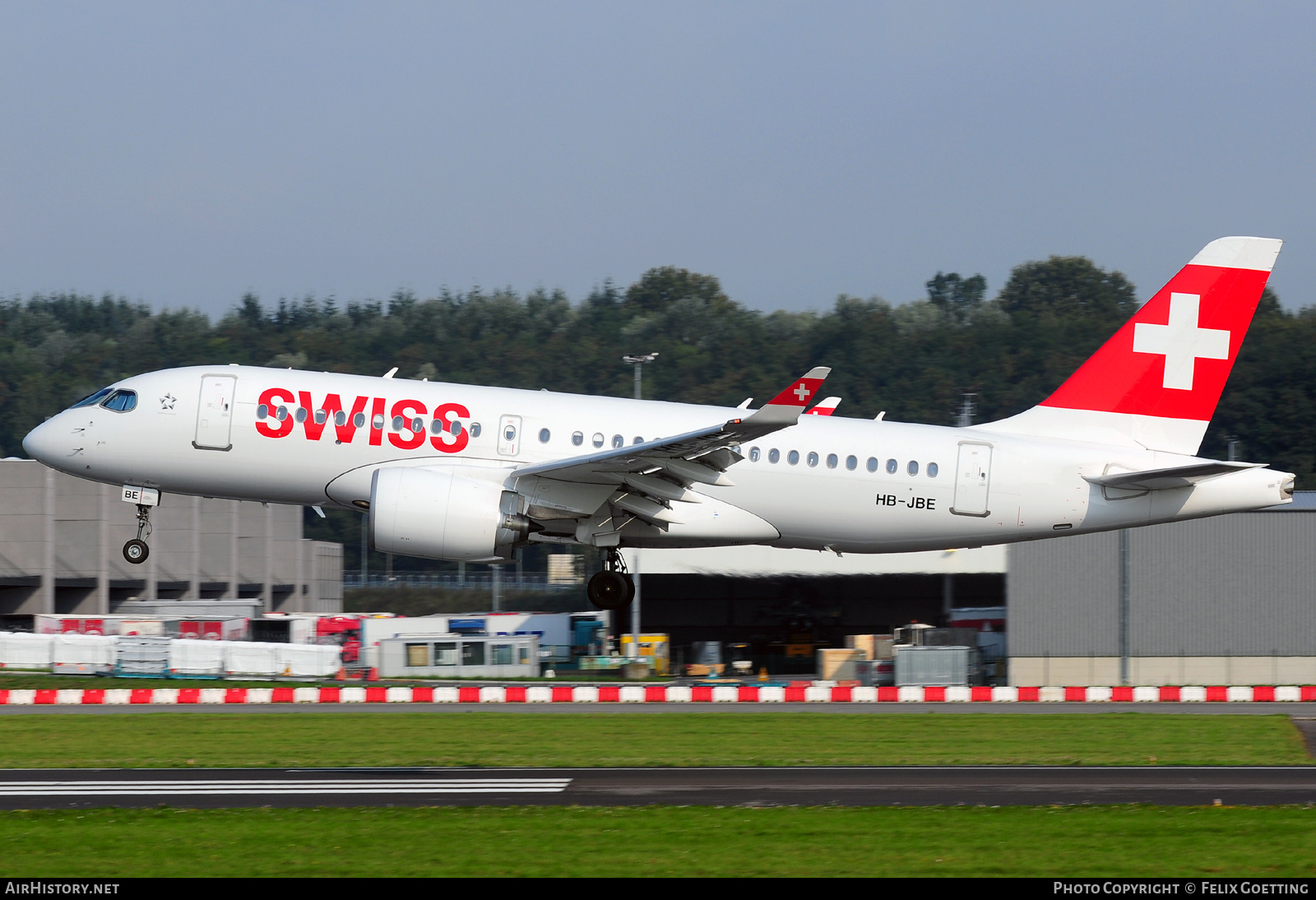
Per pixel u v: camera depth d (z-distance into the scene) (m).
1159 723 113.44
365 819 67.12
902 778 81.50
